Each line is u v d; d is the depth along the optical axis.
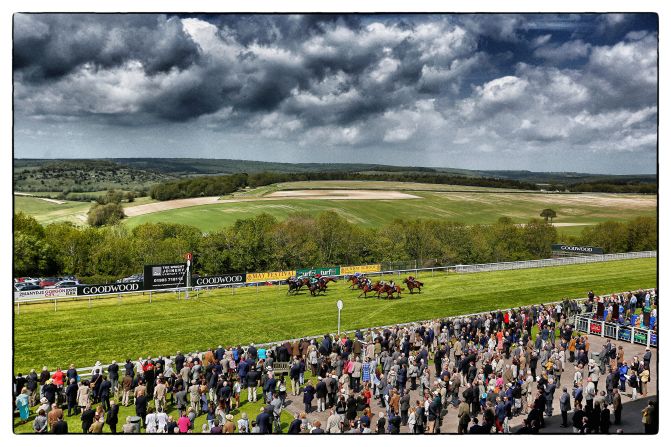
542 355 28.06
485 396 24.22
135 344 34.12
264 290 49.34
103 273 60.75
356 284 50.69
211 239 63.22
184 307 42.88
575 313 38.91
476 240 74.81
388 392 24.06
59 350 32.81
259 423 20.97
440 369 28.20
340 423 21.30
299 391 26.45
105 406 24.00
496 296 48.22
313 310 42.41
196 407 23.70
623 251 82.38
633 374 25.61
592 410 22.09
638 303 42.28
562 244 76.00
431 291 50.00
